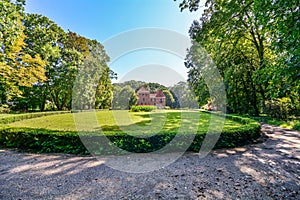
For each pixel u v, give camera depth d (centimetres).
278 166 308
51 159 354
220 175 272
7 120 909
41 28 1577
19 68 973
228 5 464
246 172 283
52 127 739
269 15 339
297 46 269
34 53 1459
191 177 266
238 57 1130
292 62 270
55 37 1675
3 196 214
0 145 445
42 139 416
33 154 387
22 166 316
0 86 988
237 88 1347
